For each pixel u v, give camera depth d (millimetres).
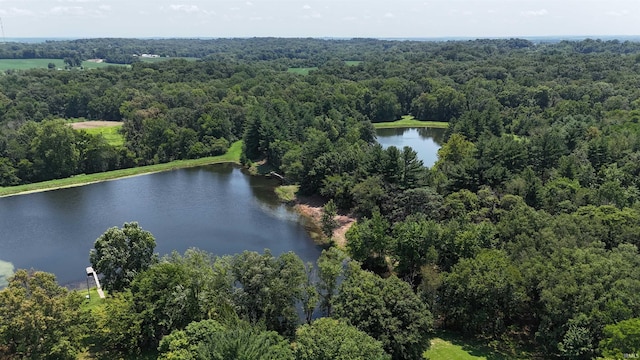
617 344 45625
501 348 58500
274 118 158625
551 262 58406
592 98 197875
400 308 53469
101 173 143000
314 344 43156
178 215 110938
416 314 53188
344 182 110750
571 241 64312
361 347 43219
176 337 47188
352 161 118938
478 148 121438
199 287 55875
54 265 85188
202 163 157375
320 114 187250
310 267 65312
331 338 44062
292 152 133875
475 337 61188
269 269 56781
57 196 123188
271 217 110500
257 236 99500
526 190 92000
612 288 51906
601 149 114000
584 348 49469
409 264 72188
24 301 46812
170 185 134375
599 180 103875
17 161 136125
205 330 47344
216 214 111938
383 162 108062
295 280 58438
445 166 116438
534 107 197750
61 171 139625
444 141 175625
